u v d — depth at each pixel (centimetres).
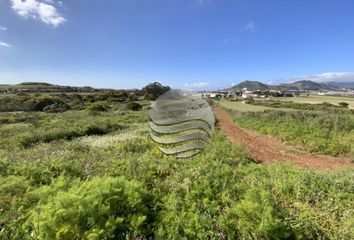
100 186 486
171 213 460
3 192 521
